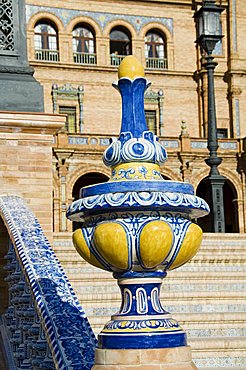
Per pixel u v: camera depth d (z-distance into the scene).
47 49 54.31
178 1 57.69
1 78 9.79
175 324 4.05
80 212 4.09
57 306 5.40
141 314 4.01
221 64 57.69
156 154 4.22
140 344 3.89
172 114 57.06
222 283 10.04
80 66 54.66
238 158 52.66
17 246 6.69
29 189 9.56
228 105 57.53
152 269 4.02
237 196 52.44
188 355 3.97
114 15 56.31
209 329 8.56
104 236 3.85
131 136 4.25
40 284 5.75
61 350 4.79
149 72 56.75
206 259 10.94
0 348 8.03
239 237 14.22
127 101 4.33
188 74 57.41
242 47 57.81
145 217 3.94
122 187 3.96
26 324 6.70
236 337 8.47
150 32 57.62
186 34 57.97
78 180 51.81
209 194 20.27
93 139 48.62
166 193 3.95
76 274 9.59
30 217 7.78
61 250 10.66
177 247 3.93
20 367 6.97
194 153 50.81
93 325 8.38
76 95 54.66
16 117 9.52
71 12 54.97
